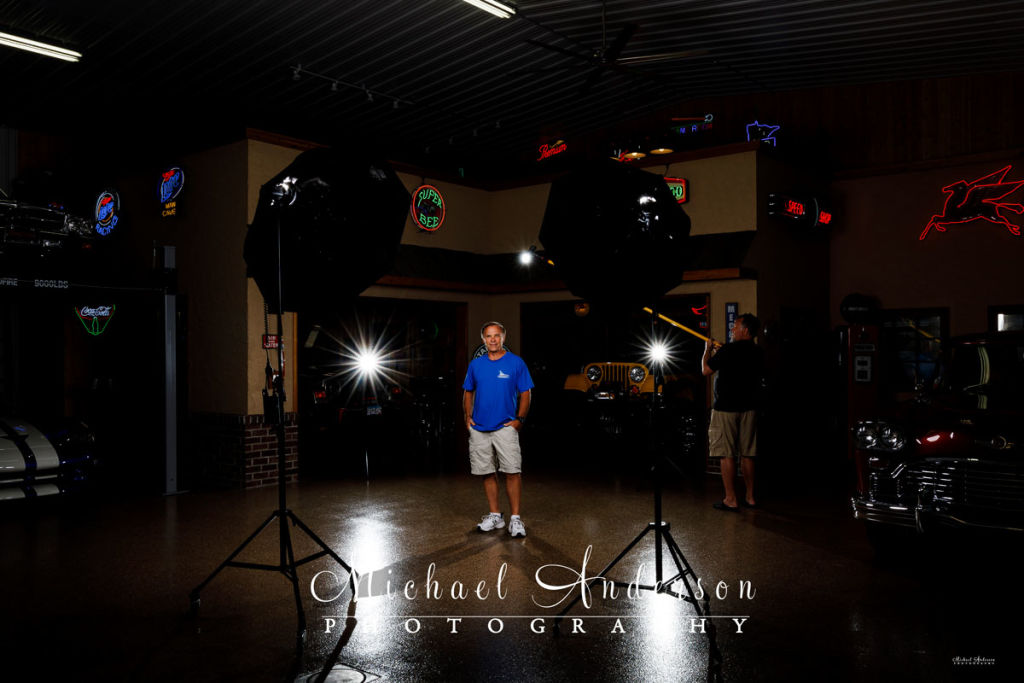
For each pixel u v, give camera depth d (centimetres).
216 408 844
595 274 434
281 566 411
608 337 1126
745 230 908
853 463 966
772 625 402
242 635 390
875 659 358
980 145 986
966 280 993
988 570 495
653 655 365
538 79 976
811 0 753
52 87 894
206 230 859
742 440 689
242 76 883
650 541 573
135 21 733
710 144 1130
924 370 1030
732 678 339
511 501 596
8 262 789
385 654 366
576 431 1040
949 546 447
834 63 957
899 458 476
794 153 985
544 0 753
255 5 714
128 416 876
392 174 444
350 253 430
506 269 1078
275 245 413
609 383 993
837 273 1085
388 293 945
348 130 1113
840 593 453
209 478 841
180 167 883
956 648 371
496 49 867
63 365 969
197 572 499
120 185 988
